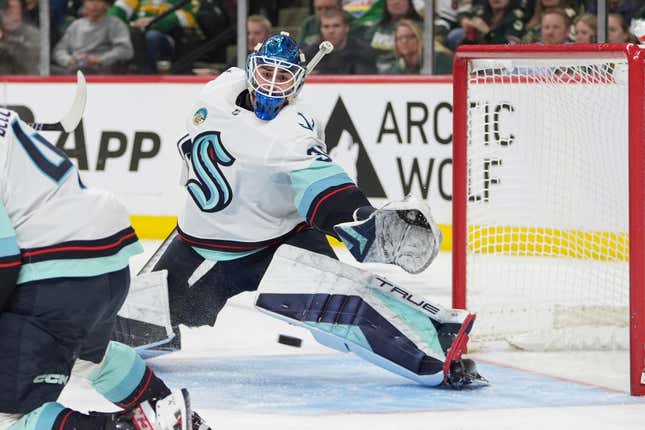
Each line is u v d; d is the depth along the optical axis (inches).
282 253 381.7
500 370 420.5
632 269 374.9
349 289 378.9
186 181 418.0
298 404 358.3
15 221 239.8
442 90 796.0
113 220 253.6
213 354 453.1
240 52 862.5
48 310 240.8
